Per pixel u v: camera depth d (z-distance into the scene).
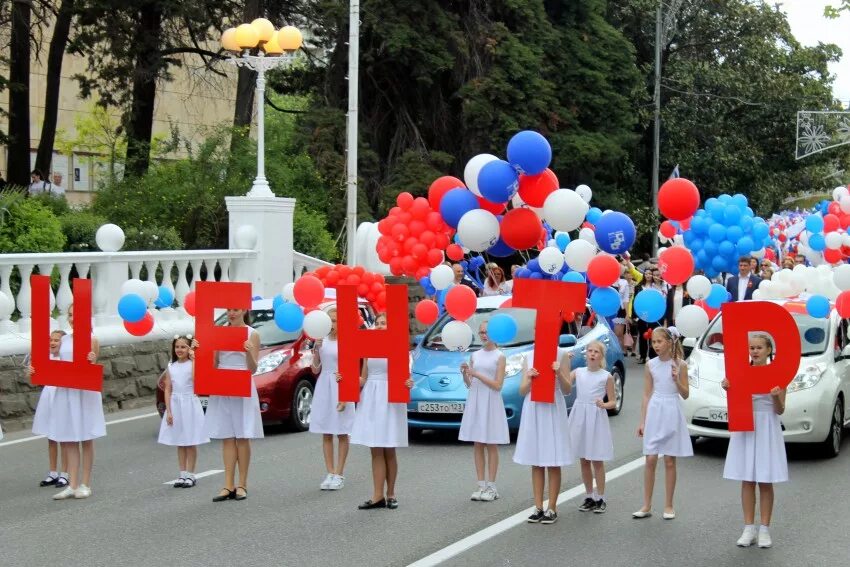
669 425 10.70
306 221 26.44
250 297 11.61
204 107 46.12
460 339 11.75
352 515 10.81
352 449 14.49
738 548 9.59
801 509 11.08
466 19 31.95
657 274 23.44
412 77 31.69
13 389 16.12
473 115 31.11
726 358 9.78
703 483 12.38
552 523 10.48
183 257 20.08
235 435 11.55
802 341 14.30
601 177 36.84
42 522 10.57
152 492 11.92
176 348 12.07
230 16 32.09
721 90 46.97
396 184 30.64
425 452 14.30
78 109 45.16
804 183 53.03
